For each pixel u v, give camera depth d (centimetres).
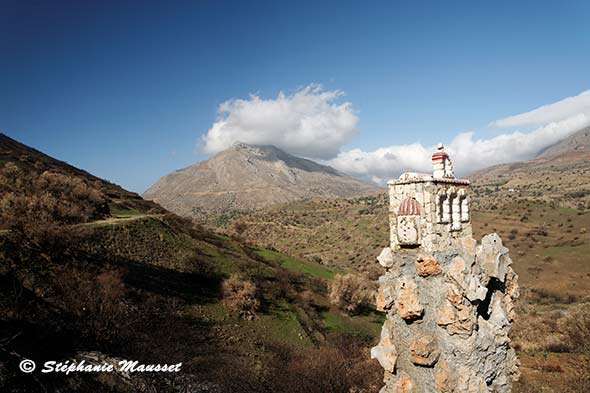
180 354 3884
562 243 11756
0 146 9969
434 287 1511
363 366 4478
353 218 19500
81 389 2630
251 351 4672
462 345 1436
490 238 1712
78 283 3966
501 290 1742
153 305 4669
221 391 3484
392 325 1634
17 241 4106
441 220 1566
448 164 1648
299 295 7288
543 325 5541
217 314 5372
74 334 3272
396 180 1647
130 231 6334
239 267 7388
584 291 9025
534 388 3334
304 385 4003
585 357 4062
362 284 7894
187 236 7919
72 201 6688
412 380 1560
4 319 2945
